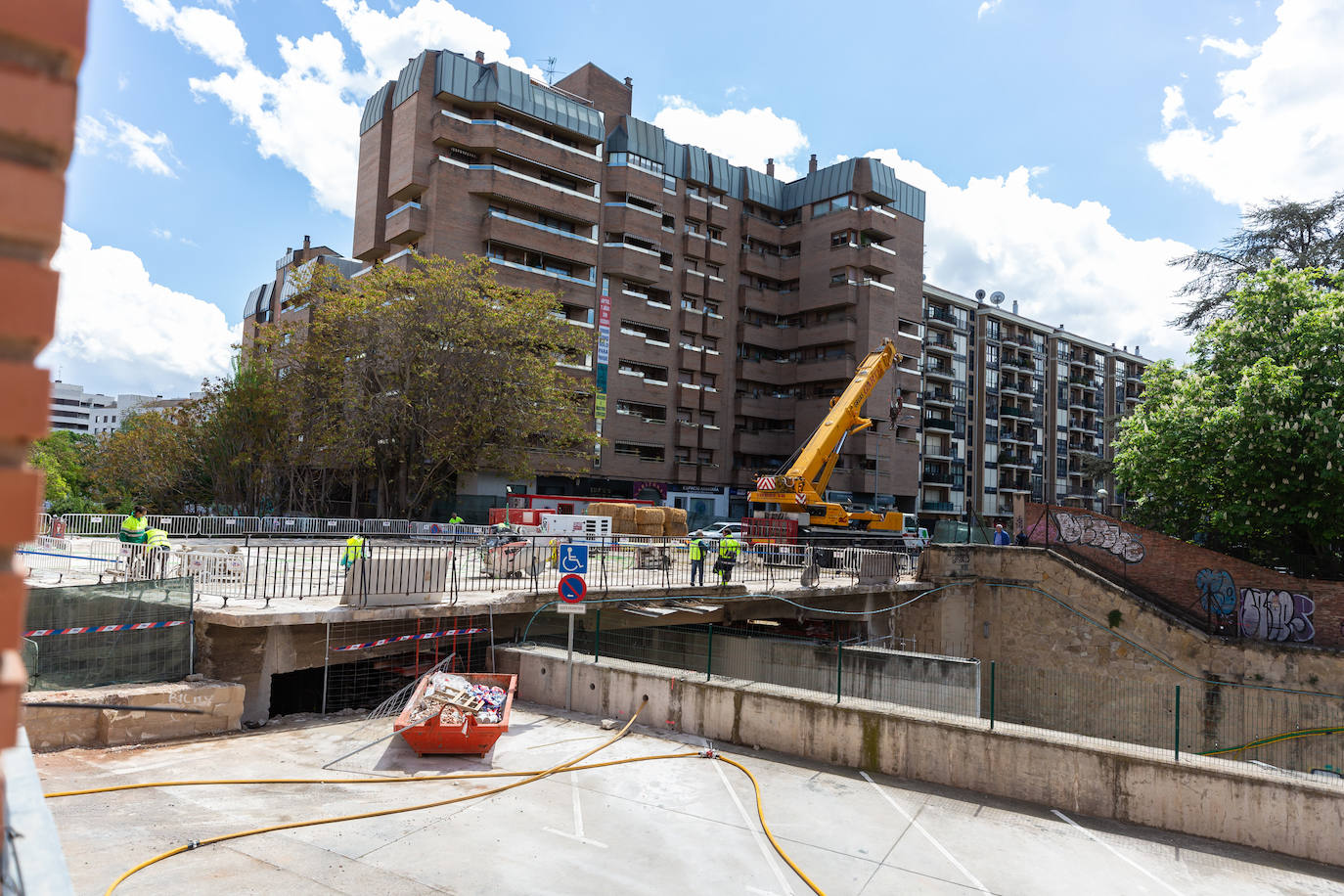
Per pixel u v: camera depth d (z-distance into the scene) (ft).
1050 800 32.48
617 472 169.48
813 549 82.38
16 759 8.74
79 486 212.64
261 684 41.04
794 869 25.49
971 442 233.14
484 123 150.30
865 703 37.22
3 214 3.74
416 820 27.63
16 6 3.76
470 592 53.52
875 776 35.24
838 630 76.18
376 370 116.26
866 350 190.80
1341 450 67.36
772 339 204.85
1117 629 73.31
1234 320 85.15
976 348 236.84
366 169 165.58
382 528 102.83
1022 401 249.14
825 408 191.21
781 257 209.36
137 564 49.67
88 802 26.76
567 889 23.25
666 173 187.83
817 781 34.27
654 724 40.73
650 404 177.58
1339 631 65.16
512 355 120.16
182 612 38.14
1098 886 25.58
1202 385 83.25
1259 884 26.35
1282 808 28.96
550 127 162.40
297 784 30.35
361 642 44.65
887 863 26.45
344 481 142.82
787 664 58.65
